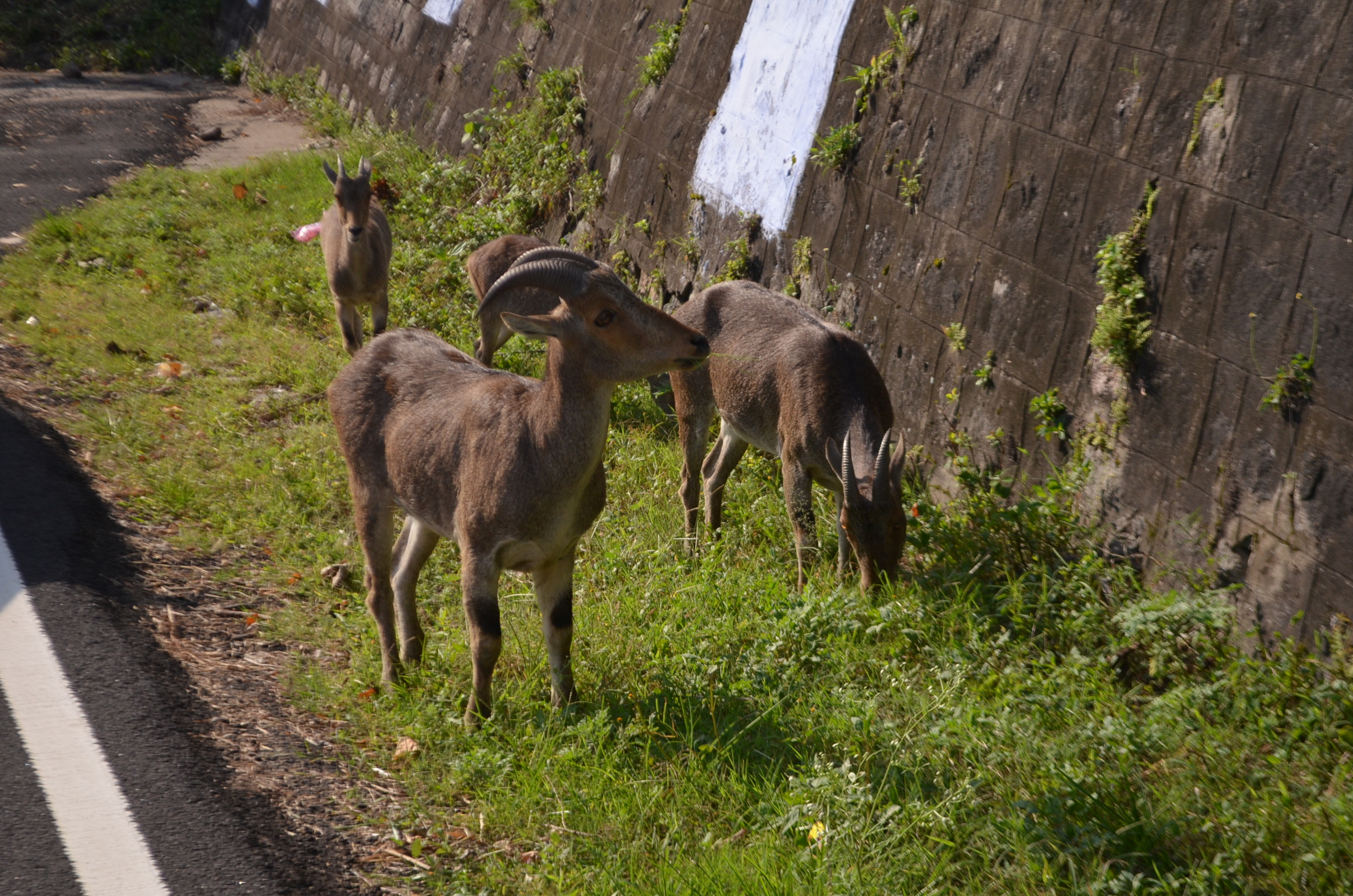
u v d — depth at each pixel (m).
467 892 3.85
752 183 9.20
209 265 11.19
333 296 9.59
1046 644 5.28
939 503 6.86
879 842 4.03
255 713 4.78
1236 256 5.20
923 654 5.27
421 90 16.67
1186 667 4.96
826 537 6.61
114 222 12.26
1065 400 6.13
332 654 5.42
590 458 4.45
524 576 6.14
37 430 7.21
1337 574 4.59
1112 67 6.08
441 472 4.79
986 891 3.84
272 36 22.53
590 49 12.62
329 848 4.00
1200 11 5.61
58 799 4.01
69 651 4.90
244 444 7.47
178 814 4.02
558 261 4.23
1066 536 5.80
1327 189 4.80
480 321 8.84
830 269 8.15
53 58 23.72
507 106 14.00
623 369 4.29
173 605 5.56
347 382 5.31
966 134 7.07
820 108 8.55
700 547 6.64
